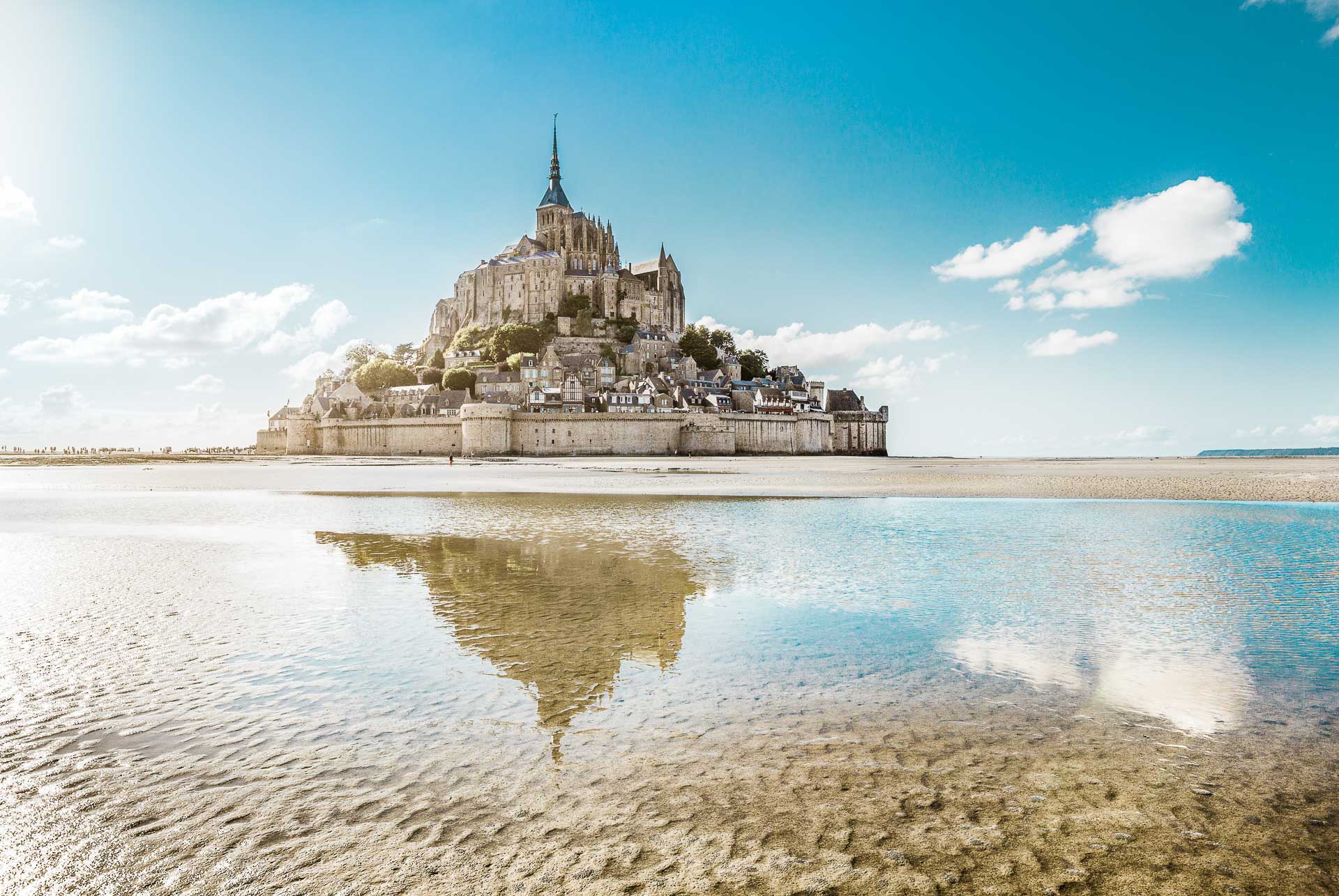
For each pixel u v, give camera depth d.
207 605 15.80
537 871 6.24
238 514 34.78
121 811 7.31
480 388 152.25
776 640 13.09
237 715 9.68
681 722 9.44
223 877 6.21
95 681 11.03
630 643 12.90
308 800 7.48
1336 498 41.69
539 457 122.19
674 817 7.12
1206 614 14.99
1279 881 6.15
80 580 18.64
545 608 15.44
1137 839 6.77
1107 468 88.31
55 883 6.18
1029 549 23.62
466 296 196.38
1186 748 8.70
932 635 13.49
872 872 6.25
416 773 8.04
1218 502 40.12
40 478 70.06
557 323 172.50
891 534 27.19
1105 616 14.89
